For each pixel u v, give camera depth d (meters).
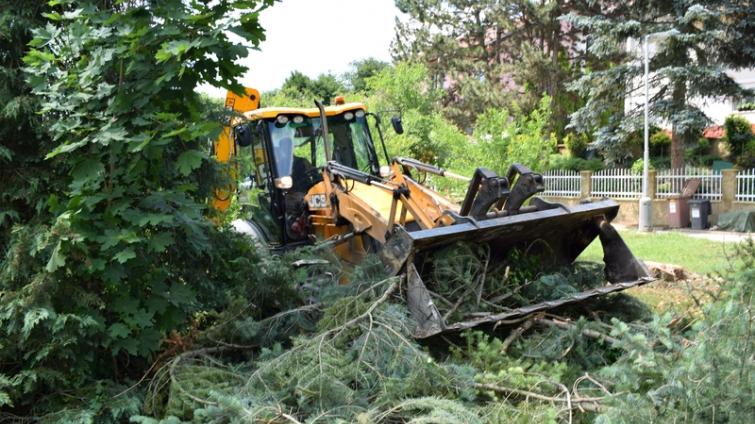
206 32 4.16
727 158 24.06
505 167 16.58
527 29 30.36
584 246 6.35
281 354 4.46
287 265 5.73
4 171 4.68
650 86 21.53
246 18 4.13
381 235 6.32
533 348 4.84
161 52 3.92
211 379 4.27
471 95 29.89
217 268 5.20
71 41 4.23
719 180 18.70
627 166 24.95
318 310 5.36
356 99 20.48
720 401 2.81
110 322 4.40
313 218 7.43
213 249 5.08
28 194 4.56
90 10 4.31
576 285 5.90
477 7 31.00
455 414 3.47
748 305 3.06
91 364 4.37
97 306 4.29
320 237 7.41
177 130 4.16
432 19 32.50
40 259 4.26
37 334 4.13
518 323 5.27
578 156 27.64
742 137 23.61
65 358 4.11
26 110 4.45
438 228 5.31
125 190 4.26
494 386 4.06
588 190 21.88
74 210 4.14
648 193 20.14
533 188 5.62
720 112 25.86
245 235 5.70
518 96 29.47
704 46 20.47
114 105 4.20
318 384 3.88
